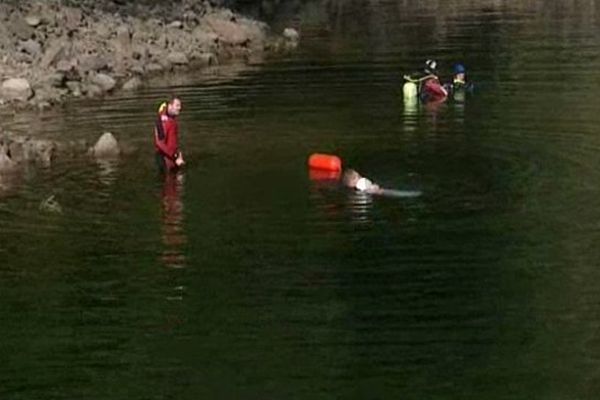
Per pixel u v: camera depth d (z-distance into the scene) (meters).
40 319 18.83
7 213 23.91
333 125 31.19
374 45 48.19
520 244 21.06
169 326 18.39
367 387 16.22
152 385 16.56
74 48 43.06
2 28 43.53
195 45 46.59
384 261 20.53
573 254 20.52
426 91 34.78
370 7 64.31
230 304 19.03
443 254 20.75
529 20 55.41
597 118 31.03
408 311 18.56
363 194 24.20
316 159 26.25
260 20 58.34
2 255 21.52
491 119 31.30
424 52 45.38
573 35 49.03
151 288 19.83
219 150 28.45
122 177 26.33
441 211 23.00
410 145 28.52
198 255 21.14
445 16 58.56
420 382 16.34
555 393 15.90
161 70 42.59
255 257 20.91
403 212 22.98
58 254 21.48
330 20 58.69
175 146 26.70
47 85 38.16
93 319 18.70
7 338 18.20
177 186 25.33
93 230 22.67
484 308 18.58
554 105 33.06
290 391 16.22
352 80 39.00
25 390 16.58
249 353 17.38
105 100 36.91
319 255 20.91
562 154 27.23
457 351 17.19
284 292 19.44
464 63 41.97
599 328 17.75
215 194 24.58
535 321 18.05
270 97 36.19
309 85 38.31
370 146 28.47
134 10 51.47
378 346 17.42
